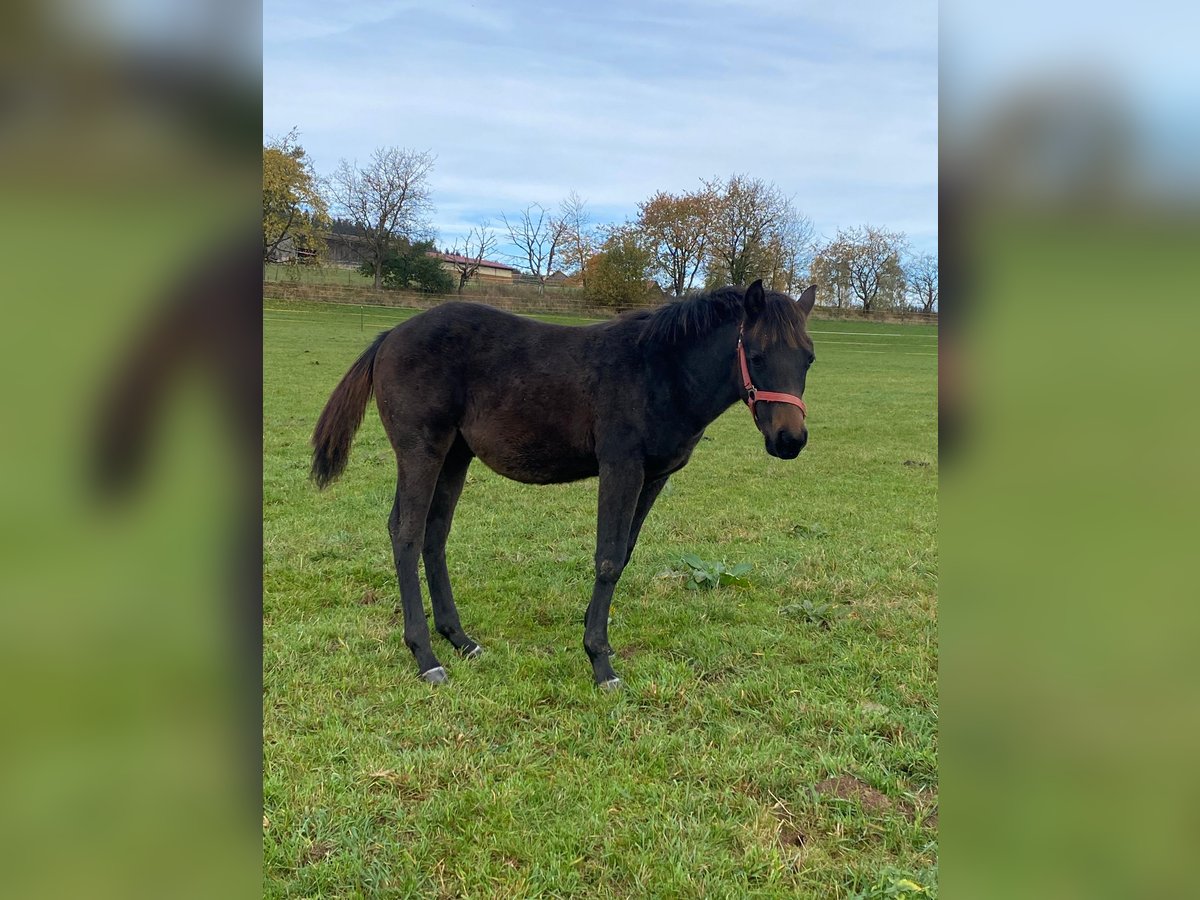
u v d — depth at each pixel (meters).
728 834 2.42
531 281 48.72
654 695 3.31
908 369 23.44
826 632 4.05
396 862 2.26
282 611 4.18
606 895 2.15
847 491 7.81
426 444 3.70
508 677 3.51
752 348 3.37
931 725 3.05
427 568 3.96
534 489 7.52
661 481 4.02
